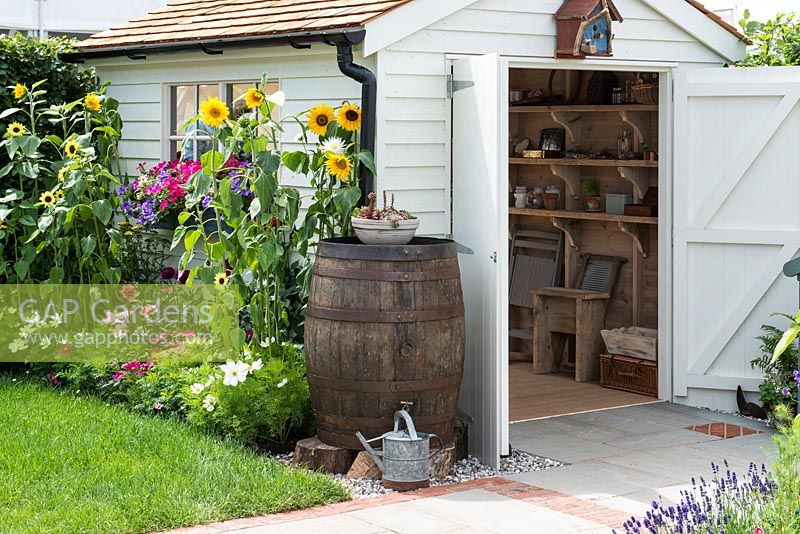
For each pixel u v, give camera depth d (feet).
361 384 22.04
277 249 24.90
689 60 29.81
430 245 22.18
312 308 22.59
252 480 20.92
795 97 28.09
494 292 23.72
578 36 26.63
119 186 33.01
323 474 22.36
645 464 23.85
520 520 19.63
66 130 31.17
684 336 29.68
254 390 23.85
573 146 34.65
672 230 29.81
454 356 22.49
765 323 28.73
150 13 35.60
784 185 28.40
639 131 32.37
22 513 18.92
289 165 25.39
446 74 25.61
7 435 23.89
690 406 29.68
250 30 27.17
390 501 20.83
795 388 26.68
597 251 35.09
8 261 31.32
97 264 30.63
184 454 22.49
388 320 21.81
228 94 30.22
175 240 26.61
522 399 30.68
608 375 32.12
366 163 24.57
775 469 15.84
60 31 46.80
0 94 31.71
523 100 35.17
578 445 25.55
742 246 28.91
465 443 24.27
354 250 21.99
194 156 31.60
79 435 23.88
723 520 16.05
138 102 33.35
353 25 24.23
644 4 28.73
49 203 29.45
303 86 27.32
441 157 25.73
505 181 24.26
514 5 26.58
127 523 18.53
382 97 24.84
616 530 18.98
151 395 26.16
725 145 28.94
